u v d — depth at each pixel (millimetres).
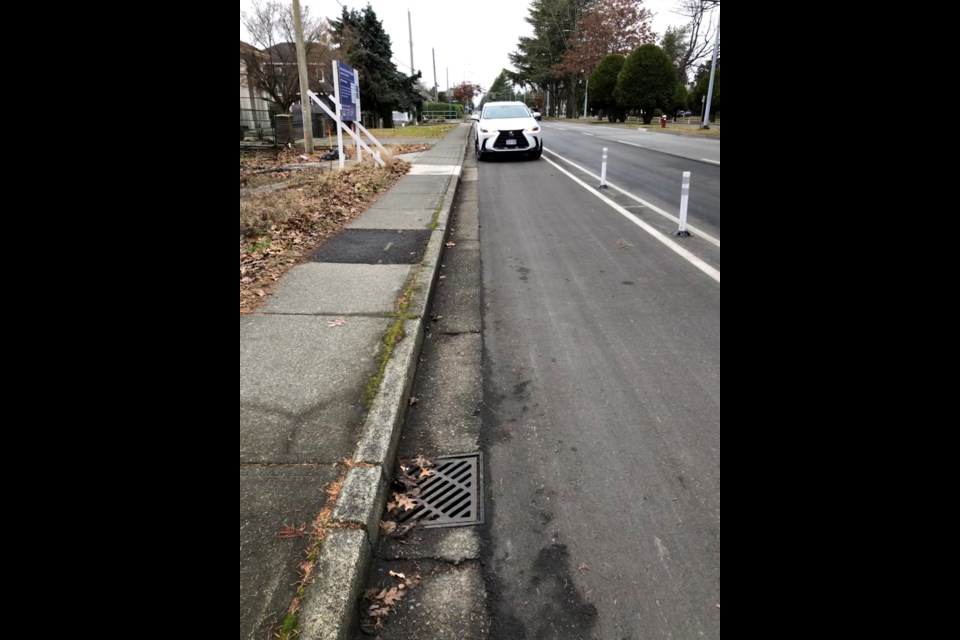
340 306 4172
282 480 2334
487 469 2645
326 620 1746
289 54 22969
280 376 3143
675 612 1897
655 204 8656
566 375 3465
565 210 8383
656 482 2518
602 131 28609
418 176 11203
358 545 2014
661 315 4340
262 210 6875
